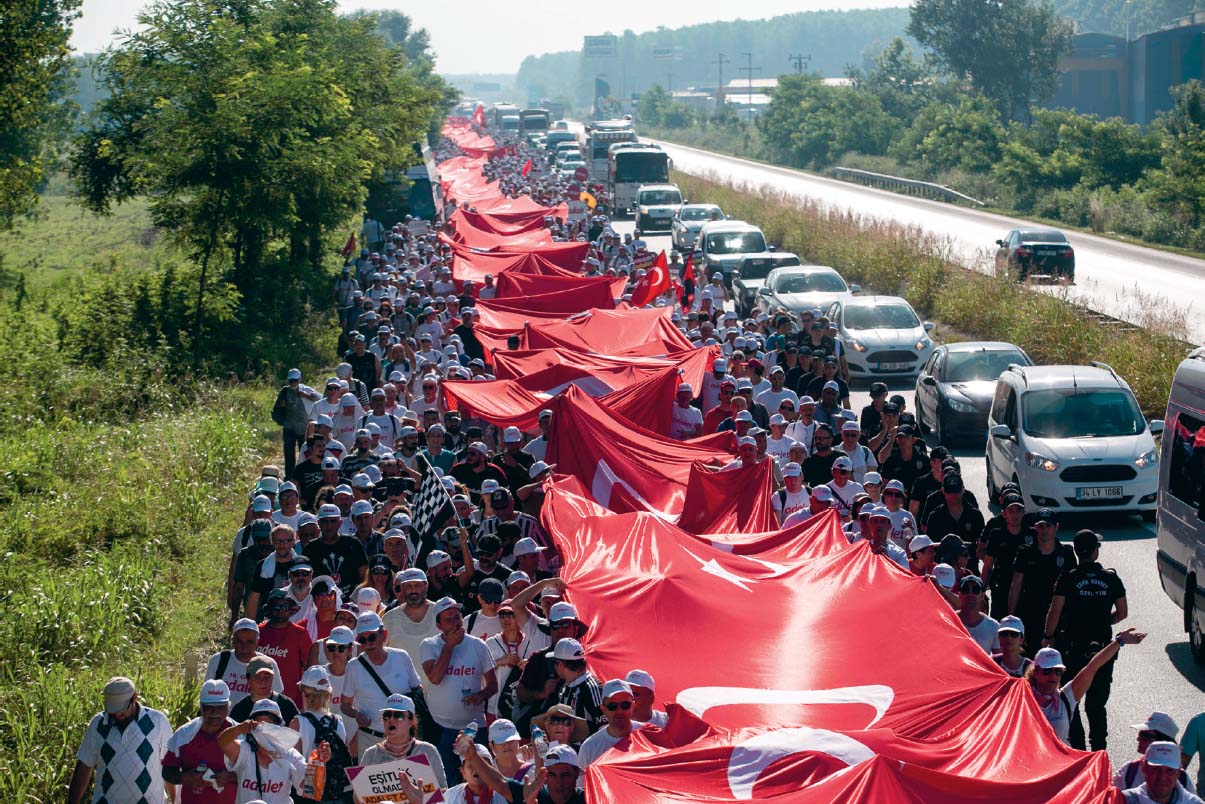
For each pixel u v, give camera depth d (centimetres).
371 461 2298
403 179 8244
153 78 4972
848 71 18475
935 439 3594
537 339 3158
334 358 4866
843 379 3084
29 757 1627
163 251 8325
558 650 1339
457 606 1453
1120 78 18638
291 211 4978
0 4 4912
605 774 1094
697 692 1320
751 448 2062
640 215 9212
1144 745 1195
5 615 2134
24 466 2983
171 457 3103
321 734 1297
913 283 5881
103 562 2356
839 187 12469
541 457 2380
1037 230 6275
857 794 1041
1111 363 3938
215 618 2259
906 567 1822
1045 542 1755
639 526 1722
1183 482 2058
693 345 3231
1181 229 8050
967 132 12812
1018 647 1493
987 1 16438
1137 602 2292
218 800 1228
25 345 3959
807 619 1455
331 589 1612
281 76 4806
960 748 1186
